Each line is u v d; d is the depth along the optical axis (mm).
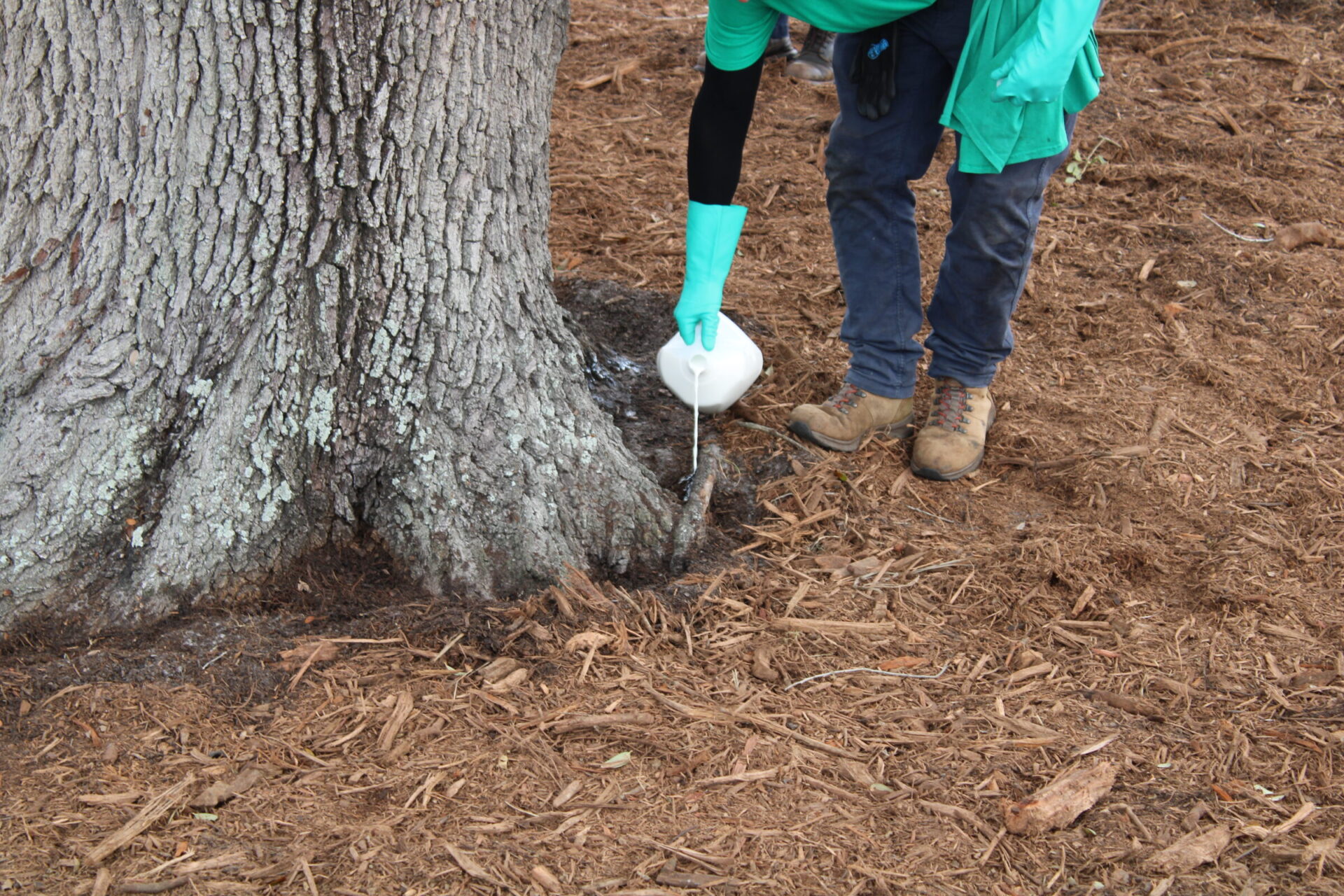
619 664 2453
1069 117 2840
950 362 3279
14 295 2416
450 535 2662
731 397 3104
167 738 2166
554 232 4797
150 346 2441
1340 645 2605
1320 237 4793
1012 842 2039
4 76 2287
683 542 2846
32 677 2260
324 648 2418
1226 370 3883
